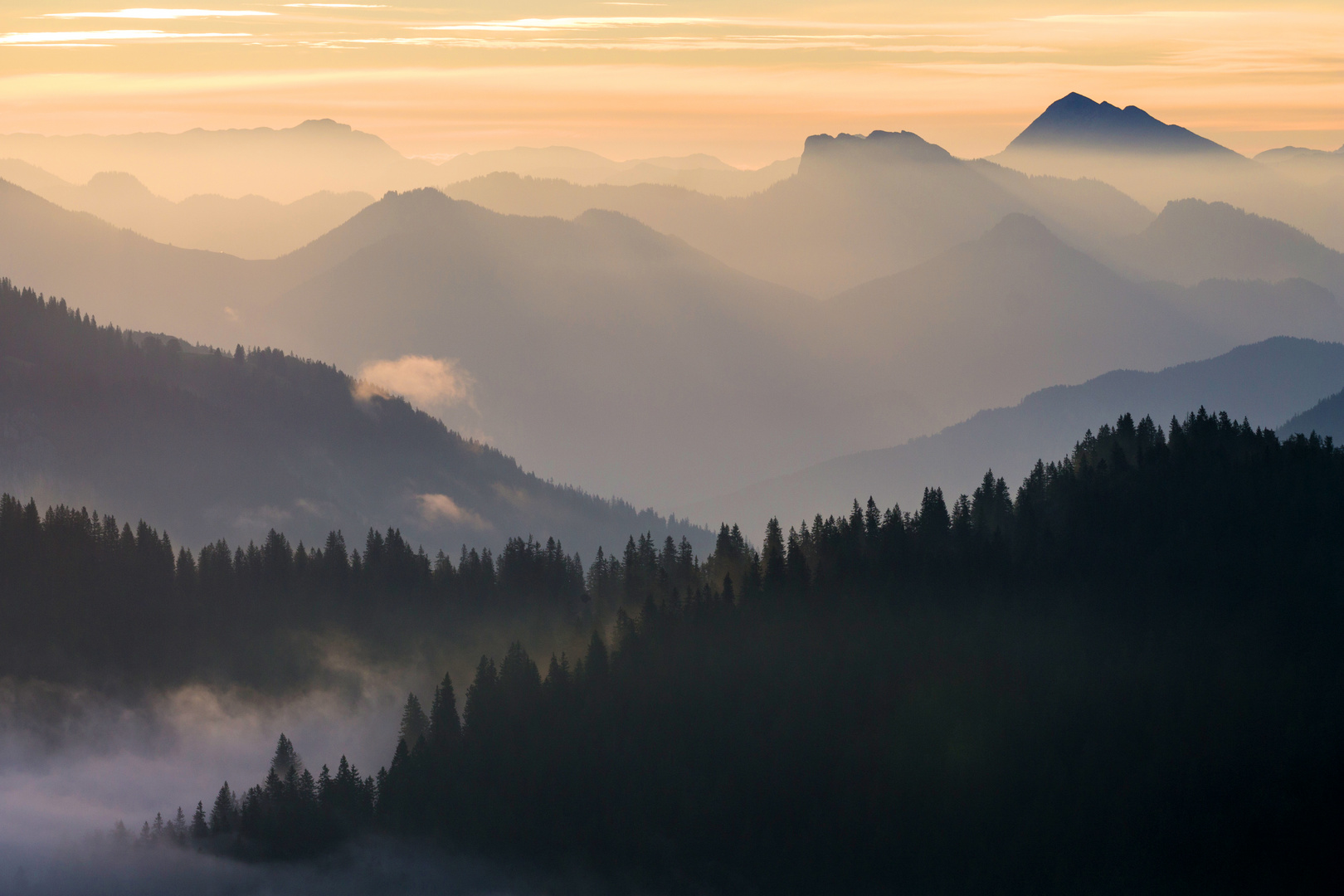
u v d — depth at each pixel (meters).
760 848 142.62
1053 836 134.50
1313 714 139.75
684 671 163.50
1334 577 160.00
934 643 159.62
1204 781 134.88
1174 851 130.50
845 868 138.75
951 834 137.75
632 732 157.25
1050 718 145.88
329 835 157.38
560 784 153.50
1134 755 139.50
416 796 158.12
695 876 141.88
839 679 157.38
